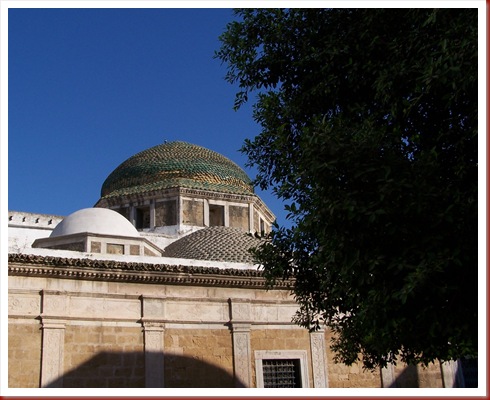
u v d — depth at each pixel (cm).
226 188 3086
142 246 2448
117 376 1731
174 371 1802
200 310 1889
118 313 1788
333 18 1168
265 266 1184
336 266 941
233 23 1238
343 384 1989
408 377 2075
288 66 1208
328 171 889
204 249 2411
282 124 1141
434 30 977
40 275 1714
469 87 873
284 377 1947
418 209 829
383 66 1034
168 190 2956
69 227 2462
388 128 1028
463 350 882
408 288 793
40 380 1638
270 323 1962
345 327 1241
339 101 1137
